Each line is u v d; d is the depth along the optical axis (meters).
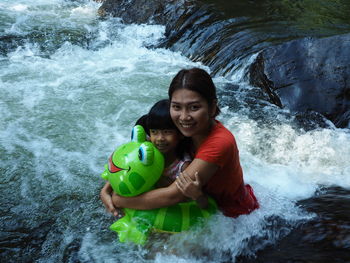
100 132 4.90
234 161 2.86
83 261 2.92
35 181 3.96
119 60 7.16
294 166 4.30
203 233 2.89
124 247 2.94
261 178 3.98
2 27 8.30
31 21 8.80
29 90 5.87
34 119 5.12
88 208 3.56
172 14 8.16
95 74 6.51
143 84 6.17
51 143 4.64
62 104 5.50
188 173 2.71
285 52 5.87
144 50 7.66
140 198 2.90
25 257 3.03
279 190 3.73
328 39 5.90
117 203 3.02
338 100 5.32
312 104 5.34
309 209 3.35
